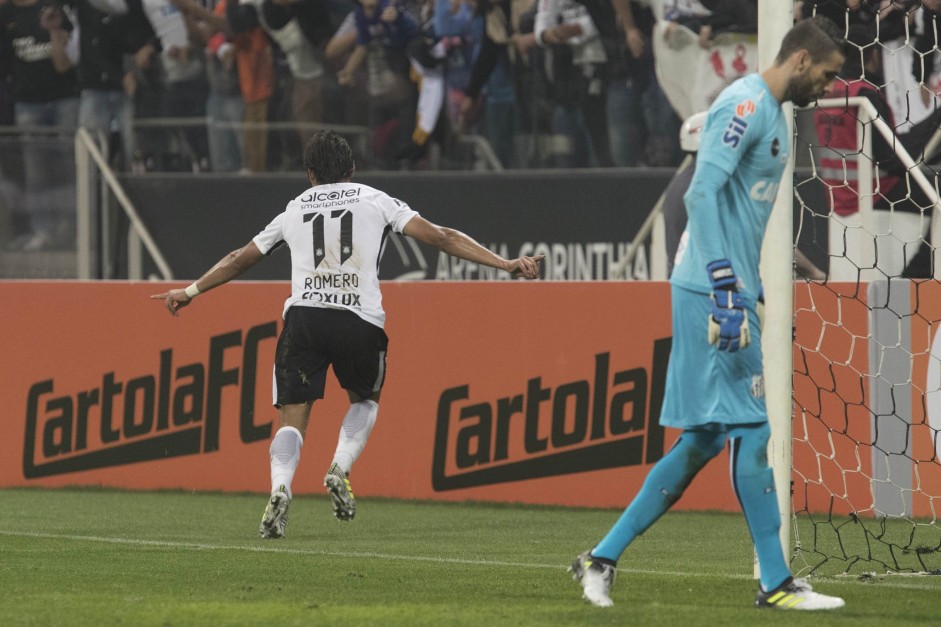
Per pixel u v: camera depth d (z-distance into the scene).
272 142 38.31
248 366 28.72
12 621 13.10
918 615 13.59
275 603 14.35
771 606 13.97
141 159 38.62
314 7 37.88
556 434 26.89
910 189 30.44
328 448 28.34
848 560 19.27
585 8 35.78
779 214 16.05
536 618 13.18
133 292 29.55
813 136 30.28
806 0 26.45
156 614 13.50
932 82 31.19
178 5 38.31
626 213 34.06
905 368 24.36
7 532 22.58
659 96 35.34
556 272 34.78
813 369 25.11
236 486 28.84
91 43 38.72
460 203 35.53
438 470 27.67
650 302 26.27
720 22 34.12
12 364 30.34
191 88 38.59
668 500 14.24
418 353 27.84
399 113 38.12
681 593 15.30
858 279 24.81
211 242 37.06
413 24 37.75
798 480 25.25
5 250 37.00
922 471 24.27
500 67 37.22
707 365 13.72
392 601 14.57
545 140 36.94
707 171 13.43
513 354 27.17
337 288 19.31
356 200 19.39
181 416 29.25
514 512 26.06
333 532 22.91
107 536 22.09
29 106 39.41
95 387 29.84
